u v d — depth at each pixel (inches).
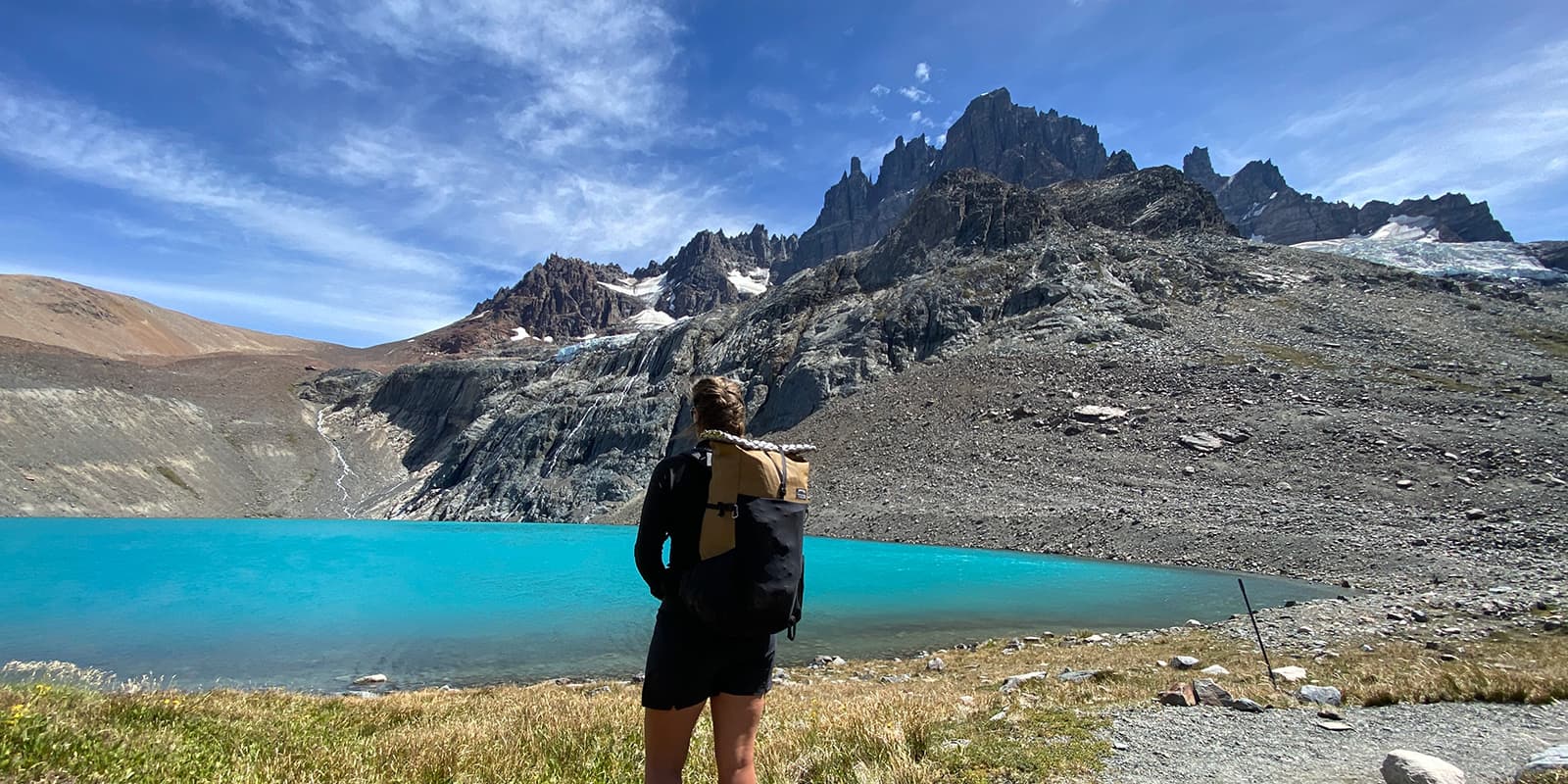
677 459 142.6
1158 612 1189.7
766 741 282.8
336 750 280.5
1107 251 4955.7
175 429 6358.3
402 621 1154.0
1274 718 329.1
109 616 1192.2
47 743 240.7
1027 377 3442.4
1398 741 285.6
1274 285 4407.0
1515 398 2625.5
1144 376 3191.4
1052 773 247.1
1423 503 1887.3
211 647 976.3
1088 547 1983.3
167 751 257.3
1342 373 3004.4
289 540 2669.8
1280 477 2197.3
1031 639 945.5
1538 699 351.9
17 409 5231.3
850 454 3255.4
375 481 6929.1
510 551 2308.1
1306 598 1268.5
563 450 5482.3
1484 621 775.1
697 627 137.5
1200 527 1926.7
